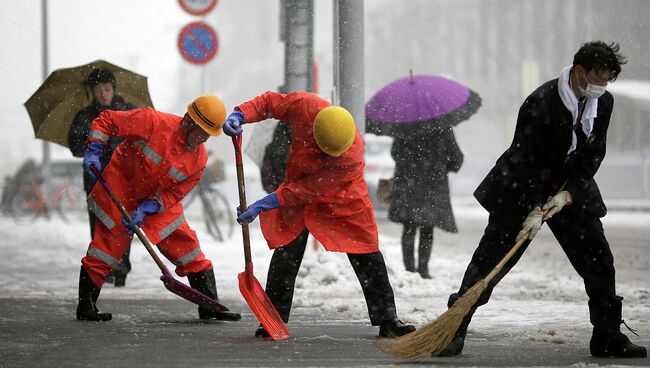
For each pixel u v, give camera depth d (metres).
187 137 13.32
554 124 9.90
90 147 13.38
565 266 23.64
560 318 14.22
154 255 13.28
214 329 13.07
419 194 19.95
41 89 18.14
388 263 19.52
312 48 21.22
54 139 18.36
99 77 17.72
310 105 11.57
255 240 31.30
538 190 10.10
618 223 39.19
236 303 16.59
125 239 13.72
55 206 44.59
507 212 10.25
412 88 20.55
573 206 10.29
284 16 21.64
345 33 19.67
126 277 20.44
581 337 12.21
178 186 13.52
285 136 14.66
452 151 20.23
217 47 27.86
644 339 12.12
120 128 13.39
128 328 13.10
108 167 13.62
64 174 51.28
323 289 18.08
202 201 31.09
